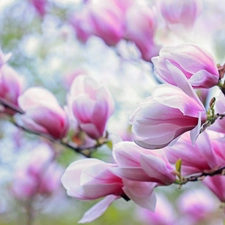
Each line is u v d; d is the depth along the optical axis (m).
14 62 2.62
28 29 2.58
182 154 1.22
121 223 2.94
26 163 2.27
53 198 2.44
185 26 1.41
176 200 2.43
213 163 1.21
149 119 1.12
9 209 2.69
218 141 1.22
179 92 1.12
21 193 2.20
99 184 1.18
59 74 2.54
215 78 1.15
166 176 1.18
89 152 1.47
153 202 1.19
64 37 2.47
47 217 3.04
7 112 1.59
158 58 1.14
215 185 1.31
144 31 1.54
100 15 1.60
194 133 1.10
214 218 1.91
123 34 1.60
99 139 1.42
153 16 1.53
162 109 1.11
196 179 1.20
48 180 2.26
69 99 1.44
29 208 2.19
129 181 1.18
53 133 1.50
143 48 1.55
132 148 1.17
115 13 1.60
